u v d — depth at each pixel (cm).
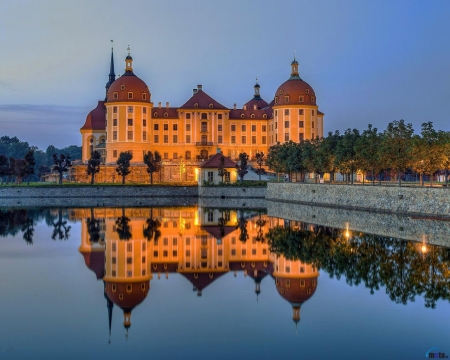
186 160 15362
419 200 6334
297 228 5597
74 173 15100
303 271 3484
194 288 3125
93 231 5500
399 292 2934
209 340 2298
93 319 2559
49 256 4072
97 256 4078
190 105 16112
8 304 2778
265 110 16938
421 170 7006
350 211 7312
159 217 7000
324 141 9394
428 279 3194
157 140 15925
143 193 11956
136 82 15112
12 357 2117
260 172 12950
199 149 16000
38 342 2270
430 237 4712
